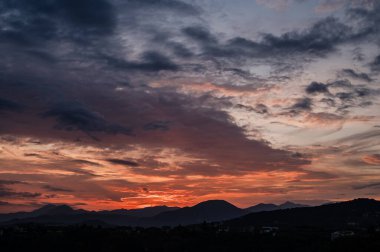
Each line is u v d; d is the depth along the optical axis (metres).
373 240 146.00
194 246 173.50
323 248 150.00
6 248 160.88
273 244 169.62
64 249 164.75
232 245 172.38
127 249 167.62
